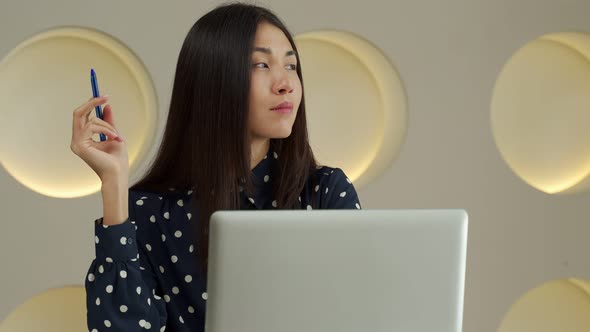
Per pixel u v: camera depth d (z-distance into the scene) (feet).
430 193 12.67
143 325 5.01
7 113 11.87
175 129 5.77
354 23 12.15
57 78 12.05
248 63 5.44
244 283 4.01
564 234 13.09
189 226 5.65
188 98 5.68
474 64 12.60
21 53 11.94
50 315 12.47
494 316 12.97
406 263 4.14
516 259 12.97
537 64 13.64
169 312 5.67
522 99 13.60
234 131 5.48
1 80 11.87
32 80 12.00
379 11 12.25
